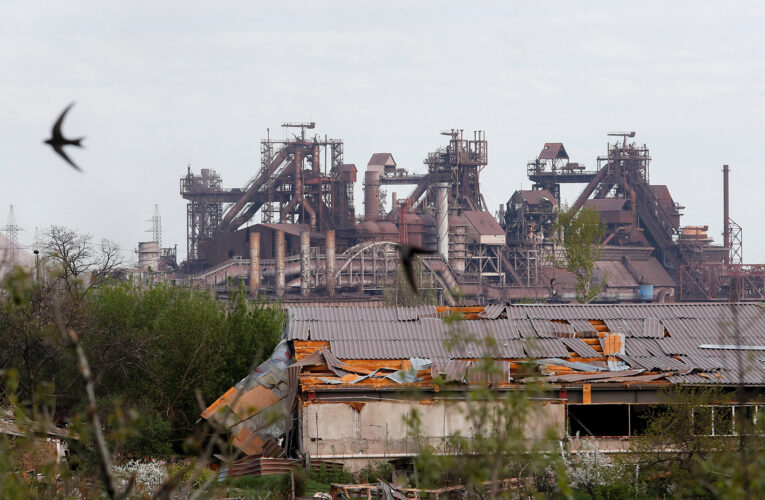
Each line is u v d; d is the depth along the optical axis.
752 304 129.00
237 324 146.12
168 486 28.89
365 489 95.50
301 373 113.44
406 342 119.44
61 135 17.48
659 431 87.12
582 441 103.62
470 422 102.94
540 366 111.19
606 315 127.25
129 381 127.94
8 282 27.22
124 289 148.00
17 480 36.66
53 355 108.88
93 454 78.25
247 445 109.88
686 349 118.31
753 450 54.06
